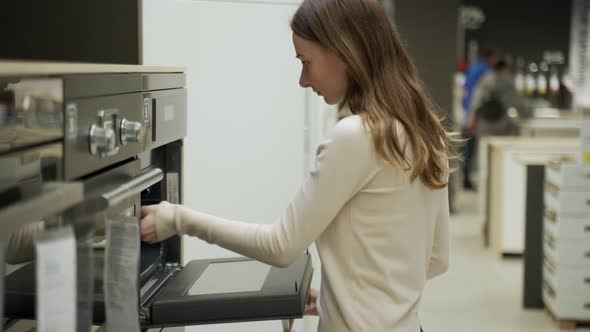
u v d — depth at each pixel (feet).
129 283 3.96
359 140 4.68
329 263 4.94
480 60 32.04
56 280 3.05
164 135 5.47
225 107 9.30
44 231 3.04
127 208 4.33
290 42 9.28
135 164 4.61
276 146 9.40
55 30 5.78
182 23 9.14
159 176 4.93
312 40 4.88
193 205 9.36
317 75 4.96
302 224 4.74
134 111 4.56
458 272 18.85
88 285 3.58
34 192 3.10
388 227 4.85
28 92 3.03
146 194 6.11
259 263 5.68
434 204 5.16
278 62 9.30
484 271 19.02
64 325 3.09
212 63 9.23
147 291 5.39
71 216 3.42
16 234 3.39
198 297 4.60
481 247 21.83
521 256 20.53
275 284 4.90
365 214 4.84
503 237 20.08
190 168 9.32
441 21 25.53
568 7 36.40
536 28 36.60
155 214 4.91
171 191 6.18
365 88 4.83
